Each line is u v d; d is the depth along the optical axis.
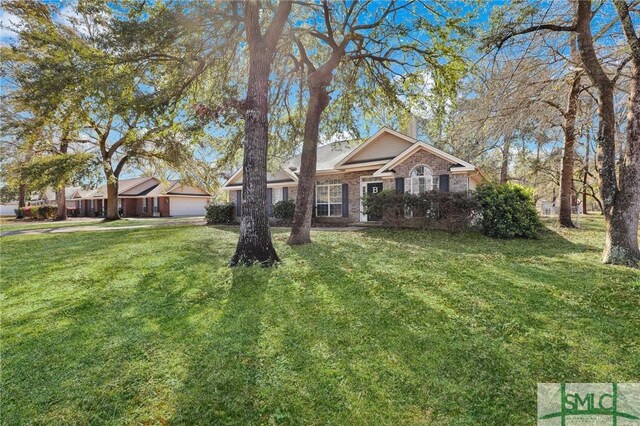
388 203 13.09
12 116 15.99
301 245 9.17
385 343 3.45
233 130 12.24
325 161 18.59
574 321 3.83
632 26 6.41
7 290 5.33
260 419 2.44
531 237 10.61
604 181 6.84
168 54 8.23
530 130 11.85
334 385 2.79
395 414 2.47
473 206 11.34
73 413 2.52
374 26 9.03
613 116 6.79
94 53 7.46
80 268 6.67
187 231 13.89
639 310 4.07
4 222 23.97
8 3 10.01
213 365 3.09
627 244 6.53
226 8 7.65
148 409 2.55
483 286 5.12
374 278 5.60
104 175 18.33
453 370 2.97
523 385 2.75
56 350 3.41
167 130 9.82
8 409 2.57
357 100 11.81
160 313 4.34
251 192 6.80
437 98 10.16
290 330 3.76
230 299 4.77
